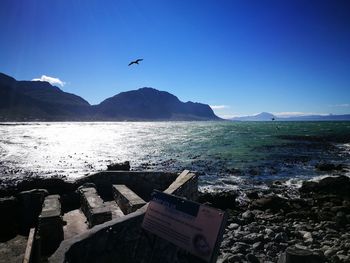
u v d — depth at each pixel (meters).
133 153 46.34
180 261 5.58
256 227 12.77
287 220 15.07
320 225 13.69
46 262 7.47
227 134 89.56
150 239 5.95
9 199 10.05
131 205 9.18
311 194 21.94
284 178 28.30
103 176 12.67
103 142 65.69
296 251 6.68
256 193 21.02
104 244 5.84
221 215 4.84
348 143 59.44
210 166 34.44
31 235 8.02
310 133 87.56
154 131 115.94
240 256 9.41
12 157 41.22
